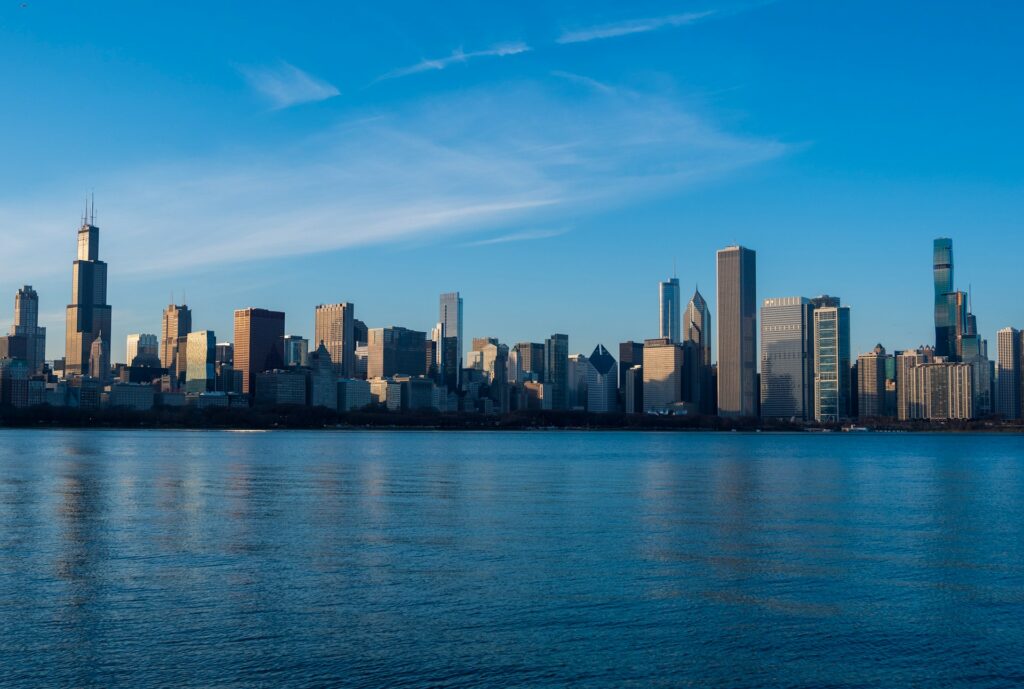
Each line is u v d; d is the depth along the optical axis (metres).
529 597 65.06
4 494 139.00
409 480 178.88
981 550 88.06
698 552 84.62
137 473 191.00
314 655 51.34
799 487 166.38
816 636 56.16
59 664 49.66
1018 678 49.28
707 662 51.12
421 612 60.69
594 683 47.75
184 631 55.81
